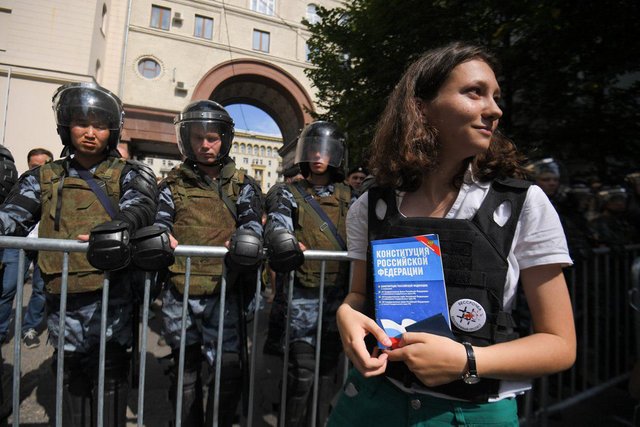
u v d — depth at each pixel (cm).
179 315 194
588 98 428
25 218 180
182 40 1558
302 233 240
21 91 1027
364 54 551
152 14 1530
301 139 267
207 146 209
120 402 181
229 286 189
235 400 192
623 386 288
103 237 147
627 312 281
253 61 1667
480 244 78
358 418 92
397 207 92
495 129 91
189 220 203
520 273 80
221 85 1694
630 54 379
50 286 175
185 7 1573
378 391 90
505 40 400
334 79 668
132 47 1476
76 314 178
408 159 85
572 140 451
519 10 372
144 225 177
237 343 195
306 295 226
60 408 155
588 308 274
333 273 228
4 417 237
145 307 162
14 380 151
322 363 226
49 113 1048
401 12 470
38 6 1066
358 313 90
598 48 386
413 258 83
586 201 347
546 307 76
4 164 248
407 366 81
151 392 281
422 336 75
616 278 278
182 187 211
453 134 81
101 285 177
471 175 84
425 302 80
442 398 81
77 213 183
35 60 1057
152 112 1473
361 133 595
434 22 450
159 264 157
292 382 211
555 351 72
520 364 71
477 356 71
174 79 1532
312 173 264
